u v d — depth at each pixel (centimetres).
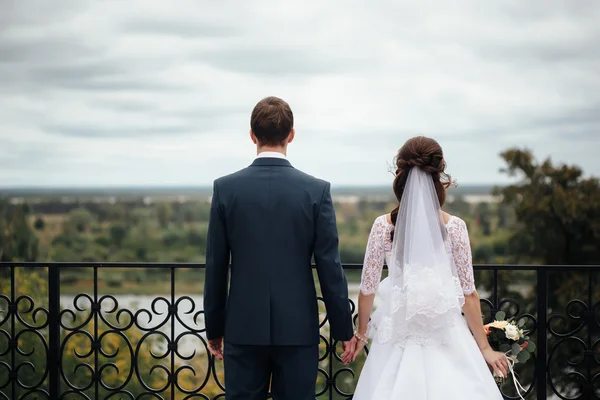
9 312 382
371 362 301
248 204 278
